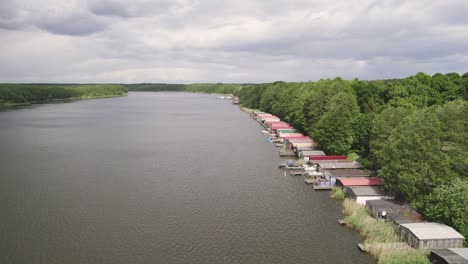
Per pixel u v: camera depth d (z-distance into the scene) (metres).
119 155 134.62
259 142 163.50
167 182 101.94
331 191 93.62
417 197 74.38
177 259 61.88
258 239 68.62
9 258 61.62
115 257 62.34
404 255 58.91
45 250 64.31
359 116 126.69
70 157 130.50
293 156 134.38
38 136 174.75
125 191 94.19
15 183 99.50
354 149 127.75
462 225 62.22
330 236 69.38
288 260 61.41
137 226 73.88
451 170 76.56
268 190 95.56
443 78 155.00
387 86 161.00
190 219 77.38
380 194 81.94
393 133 85.88
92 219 76.88
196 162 124.75
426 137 77.12
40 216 78.12
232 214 79.88
